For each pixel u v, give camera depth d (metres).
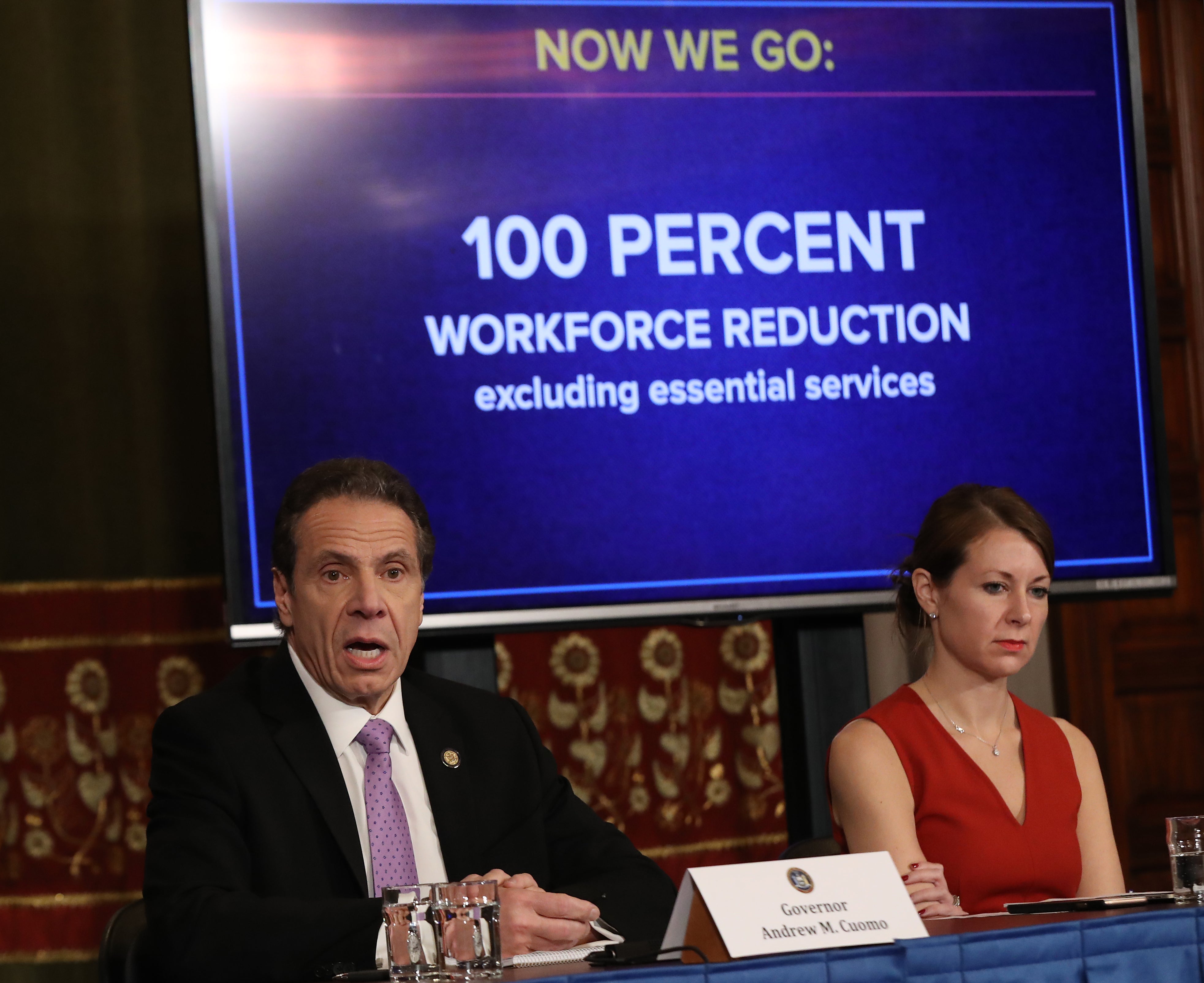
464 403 4.55
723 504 4.69
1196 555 6.26
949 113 4.93
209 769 2.88
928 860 3.22
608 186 4.70
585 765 5.77
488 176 4.63
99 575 5.53
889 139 4.89
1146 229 5.02
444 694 3.26
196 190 5.29
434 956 2.12
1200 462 6.29
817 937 2.07
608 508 4.62
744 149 4.80
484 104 4.64
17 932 5.33
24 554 5.49
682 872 5.80
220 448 4.38
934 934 2.18
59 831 5.40
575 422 4.61
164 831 2.82
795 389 4.76
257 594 4.36
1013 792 3.28
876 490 4.79
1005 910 3.13
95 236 5.63
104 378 5.60
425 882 2.95
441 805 3.03
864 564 4.76
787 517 4.72
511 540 4.55
